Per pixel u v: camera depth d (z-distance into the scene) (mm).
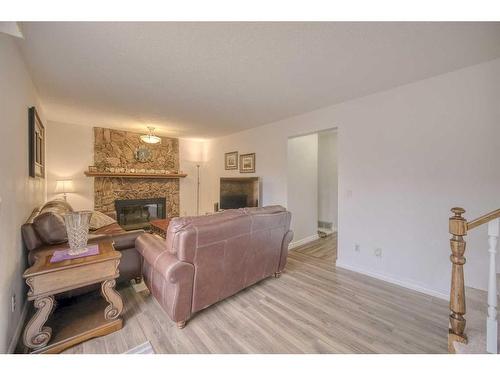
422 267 2359
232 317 1909
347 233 2982
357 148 2859
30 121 2209
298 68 2104
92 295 2205
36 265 1513
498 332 1340
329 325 1805
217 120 3914
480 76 1998
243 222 2072
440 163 2227
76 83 2430
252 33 1590
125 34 1602
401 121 2479
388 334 1696
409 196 2434
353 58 1921
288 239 2686
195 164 5918
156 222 3857
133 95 2789
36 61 1970
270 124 4102
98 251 1765
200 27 1524
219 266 1941
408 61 1968
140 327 1776
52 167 4008
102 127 4477
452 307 1380
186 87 2545
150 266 2086
